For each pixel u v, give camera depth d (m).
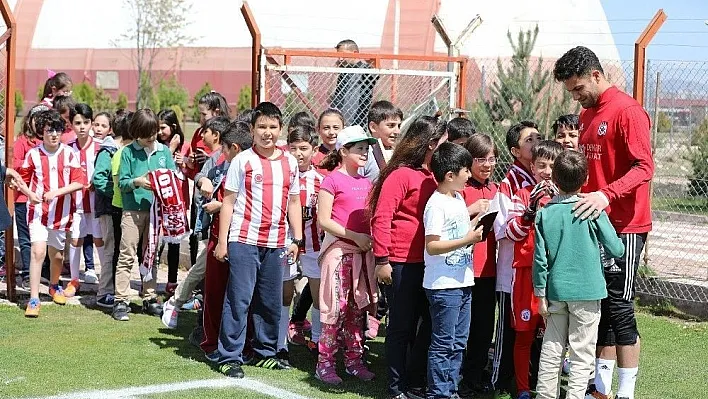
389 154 6.13
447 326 5.07
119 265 7.14
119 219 7.46
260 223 5.64
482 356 5.55
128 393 5.18
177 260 7.81
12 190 7.51
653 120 8.67
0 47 7.65
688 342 6.70
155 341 6.44
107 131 8.48
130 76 33.38
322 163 6.15
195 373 5.64
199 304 7.58
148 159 7.24
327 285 5.56
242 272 5.63
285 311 6.01
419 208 5.23
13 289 7.62
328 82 8.44
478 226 4.88
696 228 11.34
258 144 5.68
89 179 7.72
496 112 11.34
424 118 5.38
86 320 7.03
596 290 4.72
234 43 32.72
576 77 5.00
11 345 6.18
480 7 24.22
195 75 33.06
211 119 7.07
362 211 5.54
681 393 5.41
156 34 33.16
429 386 5.12
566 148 5.42
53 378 5.42
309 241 6.13
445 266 5.05
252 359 5.99
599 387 5.09
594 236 4.75
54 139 7.33
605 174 4.99
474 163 5.54
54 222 7.43
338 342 5.69
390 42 24.06
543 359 4.87
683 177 10.99
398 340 5.26
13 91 7.43
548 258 4.80
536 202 4.98
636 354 5.03
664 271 8.74
